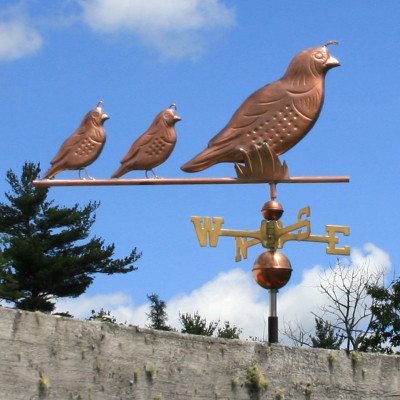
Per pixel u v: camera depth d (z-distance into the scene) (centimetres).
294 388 802
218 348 785
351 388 822
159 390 752
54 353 719
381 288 2366
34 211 3481
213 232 852
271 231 849
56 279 3244
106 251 3428
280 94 873
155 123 885
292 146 871
